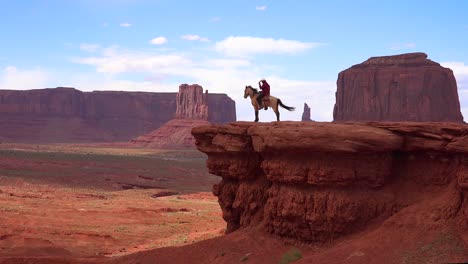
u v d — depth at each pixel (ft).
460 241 69.41
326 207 80.89
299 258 79.05
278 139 82.23
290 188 85.30
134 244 151.84
